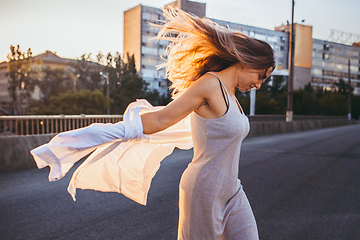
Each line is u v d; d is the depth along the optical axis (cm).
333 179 559
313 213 374
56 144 112
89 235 293
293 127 1983
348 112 5222
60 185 466
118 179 169
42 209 362
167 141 164
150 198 413
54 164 112
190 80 161
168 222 329
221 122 137
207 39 147
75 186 150
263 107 4381
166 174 559
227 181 144
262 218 354
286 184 514
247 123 151
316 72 9050
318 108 4734
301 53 8394
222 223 148
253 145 1069
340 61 9488
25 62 6297
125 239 286
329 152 913
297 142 1193
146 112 141
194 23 147
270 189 480
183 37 160
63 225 316
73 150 114
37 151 109
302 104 4441
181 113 132
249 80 156
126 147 167
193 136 146
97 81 6222
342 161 755
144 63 7531
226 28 153
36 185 465
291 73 2250
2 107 7581
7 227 309
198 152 144
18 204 378
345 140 1315
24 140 590
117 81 6019
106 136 120
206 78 138
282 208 390
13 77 6278
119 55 6200
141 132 126
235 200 152
